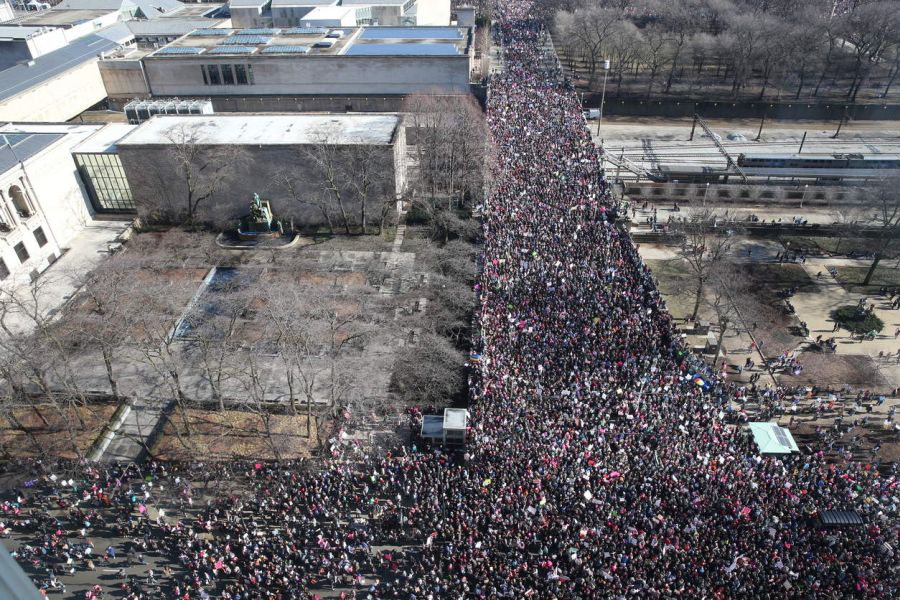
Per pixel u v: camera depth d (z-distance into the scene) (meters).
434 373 78.81
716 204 126.25
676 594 51.75
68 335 80.81
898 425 73.81
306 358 78.50
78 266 103.94
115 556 59.41
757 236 114.50
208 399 78.19
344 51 154.38
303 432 73.38
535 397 71.50
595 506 59.53
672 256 108.94
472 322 87.19
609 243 98.19
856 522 57.88
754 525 57.44
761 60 183.50
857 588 52.91
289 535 59.81
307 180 112.69
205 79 155.12
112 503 64.75
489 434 66.94
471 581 55.50
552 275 90.50
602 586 53.03
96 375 81.50
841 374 82.31
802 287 100.31
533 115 143.00
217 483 67.12
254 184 113.69
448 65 150.00
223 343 80.12
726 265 95.94
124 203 119.25
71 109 151.12
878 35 178.38
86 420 75.50
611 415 69.31
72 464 69.12
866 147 150.88
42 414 76.44
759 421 74.12
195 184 112.69
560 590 52.97
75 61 156.62
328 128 116.75
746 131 162.88
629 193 130.12
